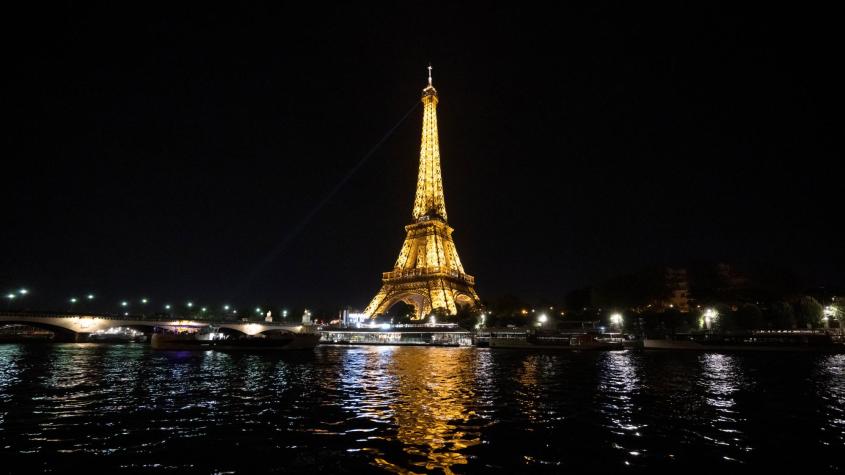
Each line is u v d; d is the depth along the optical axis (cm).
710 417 2677
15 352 8806
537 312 15988
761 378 4569
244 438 2197
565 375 4825
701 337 10656
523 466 1806
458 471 1748
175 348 9475
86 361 6644
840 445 2109
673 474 1738
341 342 14188
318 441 2142
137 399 3259
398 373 5016
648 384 4084
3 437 2216
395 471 1748
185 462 1852
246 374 4894
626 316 13838
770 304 13825
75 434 2273
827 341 9412
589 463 1847
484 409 2886
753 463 1864
